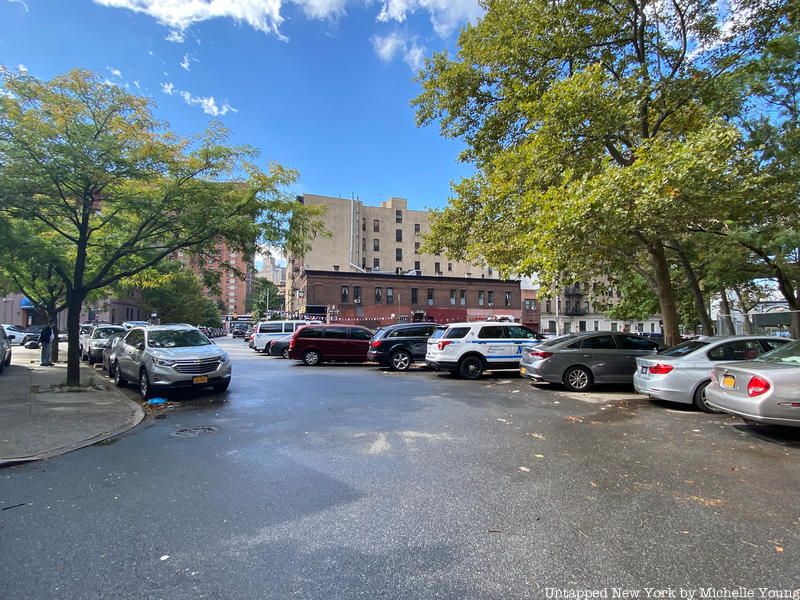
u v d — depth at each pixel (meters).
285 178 12.17
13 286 18.67
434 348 13.97
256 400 9.85
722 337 8.94
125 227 12.45
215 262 12.81
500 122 14.02
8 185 9.24
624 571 3.08
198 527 3.78
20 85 9.51
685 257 15.92
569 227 9.34
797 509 4.08
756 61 11.19
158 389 9.97
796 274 16.08
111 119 10.34
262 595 2.82
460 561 3.21
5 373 14.48
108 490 4.66
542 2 12.11
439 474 5.02
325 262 68.88
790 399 6.02
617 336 11.50
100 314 55.53
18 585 2.96
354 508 4.13
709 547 3.40
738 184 9.43
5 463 5.52
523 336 13.99
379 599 2.77
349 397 10.13
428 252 19.02
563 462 5.42
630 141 12.45
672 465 5.31
